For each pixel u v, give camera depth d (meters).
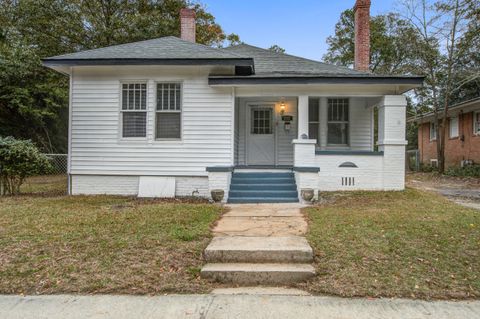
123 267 3.94
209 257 4.21
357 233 5.02
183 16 12.77
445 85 19.98
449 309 3.16
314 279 3.78
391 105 9.45
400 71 20.86
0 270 3.85
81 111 9.54
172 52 9.48
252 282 3.82
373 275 3.78
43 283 3.64
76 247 4.43
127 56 9.03
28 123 17.45
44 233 4.98
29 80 16.41
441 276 3.76
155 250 4.37
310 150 9.27
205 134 9.41
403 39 20.41
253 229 5.41
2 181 8.99
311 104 11.61
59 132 19.59
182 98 9.41
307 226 5.58
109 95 9.49
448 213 6.50
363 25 11.92
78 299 3.37
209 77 9.10
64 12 16.48
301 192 8.25
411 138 31.91
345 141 11.61
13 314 3.10
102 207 7.22
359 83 9.19
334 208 7.20
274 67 11.21
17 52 14.84
